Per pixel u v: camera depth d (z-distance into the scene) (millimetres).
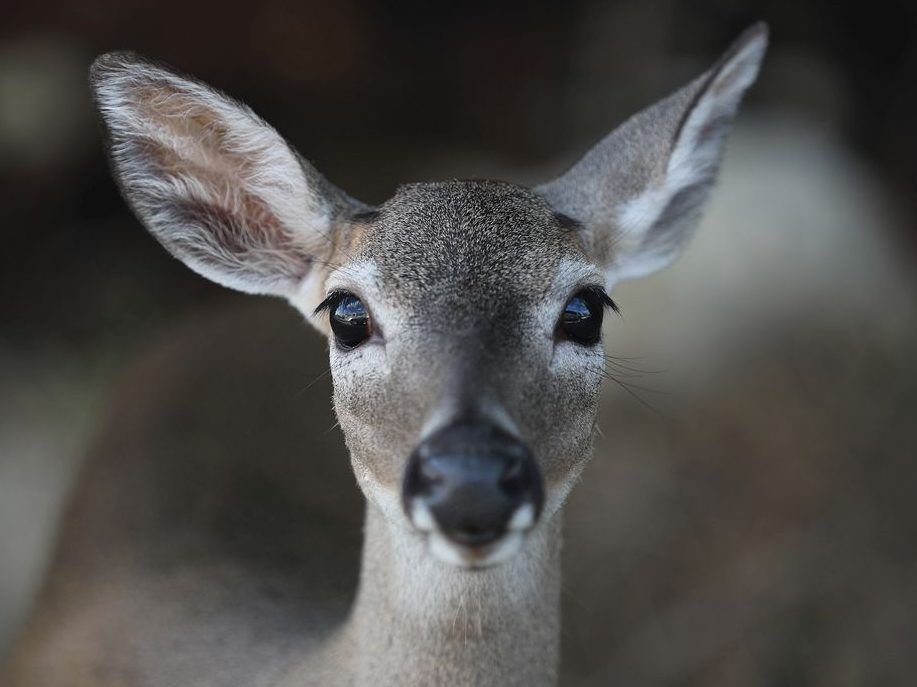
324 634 8078
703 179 8234
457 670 6879
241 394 10750
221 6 19062
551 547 7047
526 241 6809
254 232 8055
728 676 12133
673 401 13922
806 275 14914
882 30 18344
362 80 19891
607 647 12250
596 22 19109
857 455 13672
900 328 14906
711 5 18234
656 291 14539
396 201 7230
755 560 12805
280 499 9961
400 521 6480
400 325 6547
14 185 17125
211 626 8625
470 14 20594
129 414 10883
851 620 12453
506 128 19734
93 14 18422
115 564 9531
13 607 12961
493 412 5906
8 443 14375
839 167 16594
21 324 15984
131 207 7766
